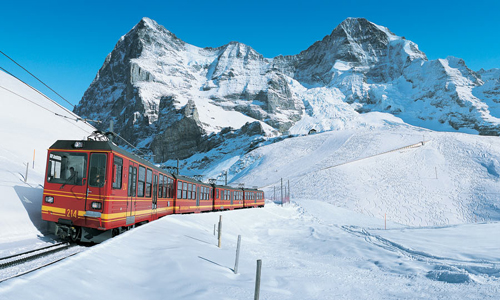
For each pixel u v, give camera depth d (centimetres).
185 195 2527
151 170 1723
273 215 5106
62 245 1151
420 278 1233
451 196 9981
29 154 3344
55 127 5119
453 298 884
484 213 8738
